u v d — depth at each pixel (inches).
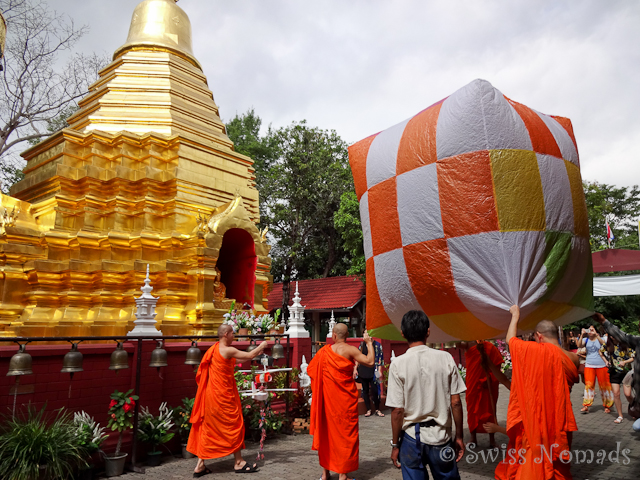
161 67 546.0
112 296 395.9
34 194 457.1
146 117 494.0
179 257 426.9
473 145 193.9
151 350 284.2
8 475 202.1
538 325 181.6
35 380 236.2
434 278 199.9
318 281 976.9
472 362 291.9
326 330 1007.0
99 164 446.9
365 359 220.2
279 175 1007.0
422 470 149.1
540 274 189.5
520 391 167.5
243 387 318.0
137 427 257.3
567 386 168.7
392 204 217.8
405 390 154.6
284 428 340.5
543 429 159.9
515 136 194.5
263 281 490.9
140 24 591.2
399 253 212.4
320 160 984.9
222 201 488.7
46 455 210.4
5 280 383.6
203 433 237.6
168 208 440.8
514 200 188.2
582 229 206.4
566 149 213.0
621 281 561.9
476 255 189.9
